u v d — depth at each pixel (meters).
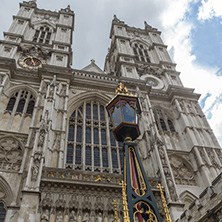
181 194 26.08
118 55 46.06
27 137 26.80
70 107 32.25
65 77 34.56
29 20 47.00
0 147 25.42
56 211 18.08
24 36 43.62
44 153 21.41
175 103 37.22
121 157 28.75
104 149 29.14
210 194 14.88
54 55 40.31
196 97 39.03
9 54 37.44
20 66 37.00
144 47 53.41
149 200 9.12
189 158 30.11
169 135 33.31
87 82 35.66
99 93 35.28
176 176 28.11
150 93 38.72
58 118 28.75
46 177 19.50
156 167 24.45
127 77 39.50
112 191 20.08
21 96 32.44
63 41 45.31
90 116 32.84
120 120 12.25
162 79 44.19
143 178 9.88
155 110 36.69
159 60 48.31
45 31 47.84
